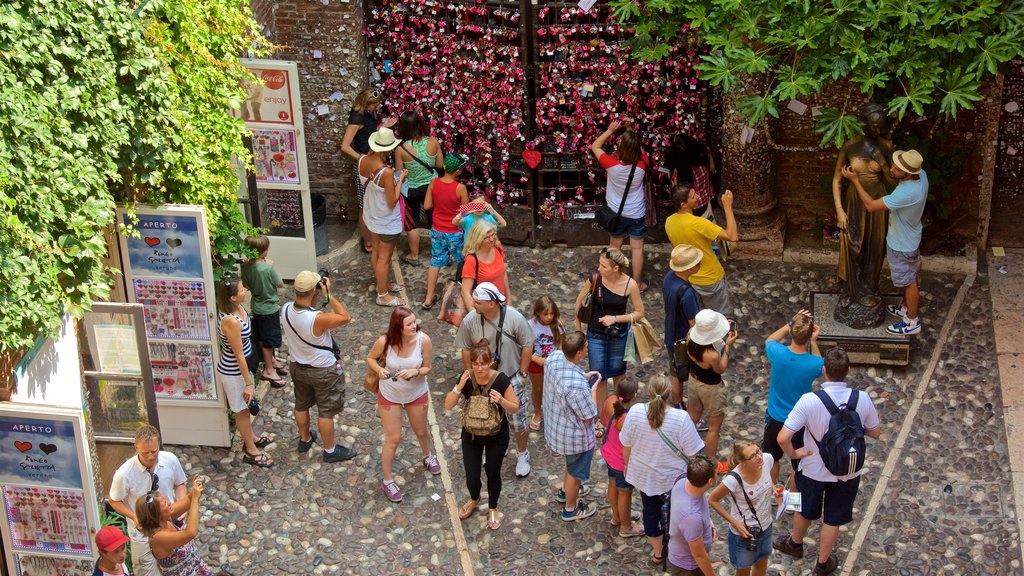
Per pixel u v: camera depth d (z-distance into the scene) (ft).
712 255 34.06
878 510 30.25
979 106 39.50
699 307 31.78
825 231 42.04
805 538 29.45
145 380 28.53
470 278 33.27
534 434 33.60
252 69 37.50
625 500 28.78
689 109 41.27
